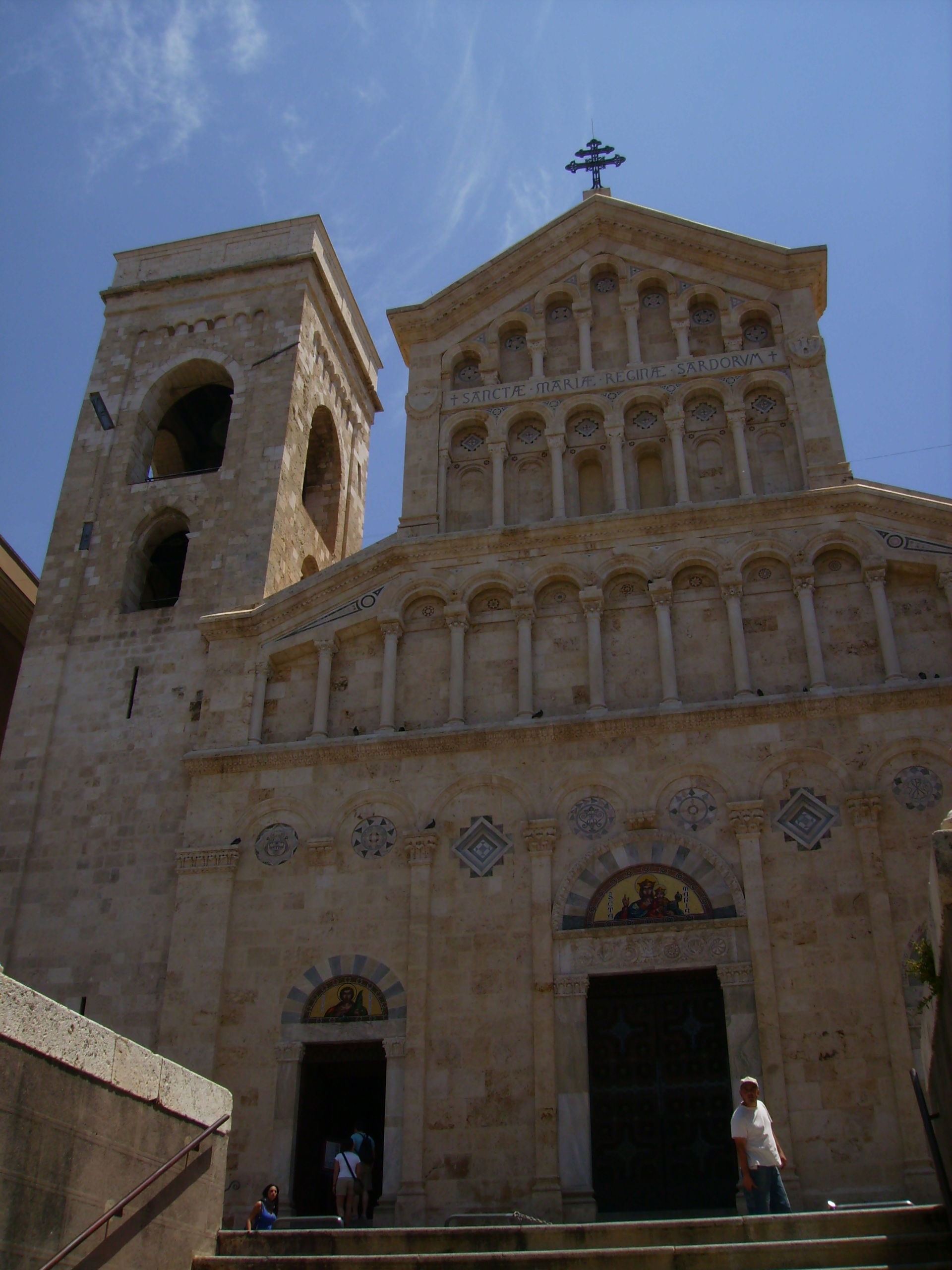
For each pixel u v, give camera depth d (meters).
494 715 31.19
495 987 27.41
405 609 33.22
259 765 31.42
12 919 31.48
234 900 29.84
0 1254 12.95
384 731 31.14
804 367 34.44
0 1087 13.28
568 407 35.47
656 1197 25.16
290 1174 26.28
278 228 44.78
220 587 36.44
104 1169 14.95
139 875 31.36
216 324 42.97
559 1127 25.66
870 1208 18.55
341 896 29.28
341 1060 27.78
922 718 28.25
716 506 32.06
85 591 37.53
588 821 28.84
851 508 31.45
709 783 28.66
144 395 41.72
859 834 27.22
